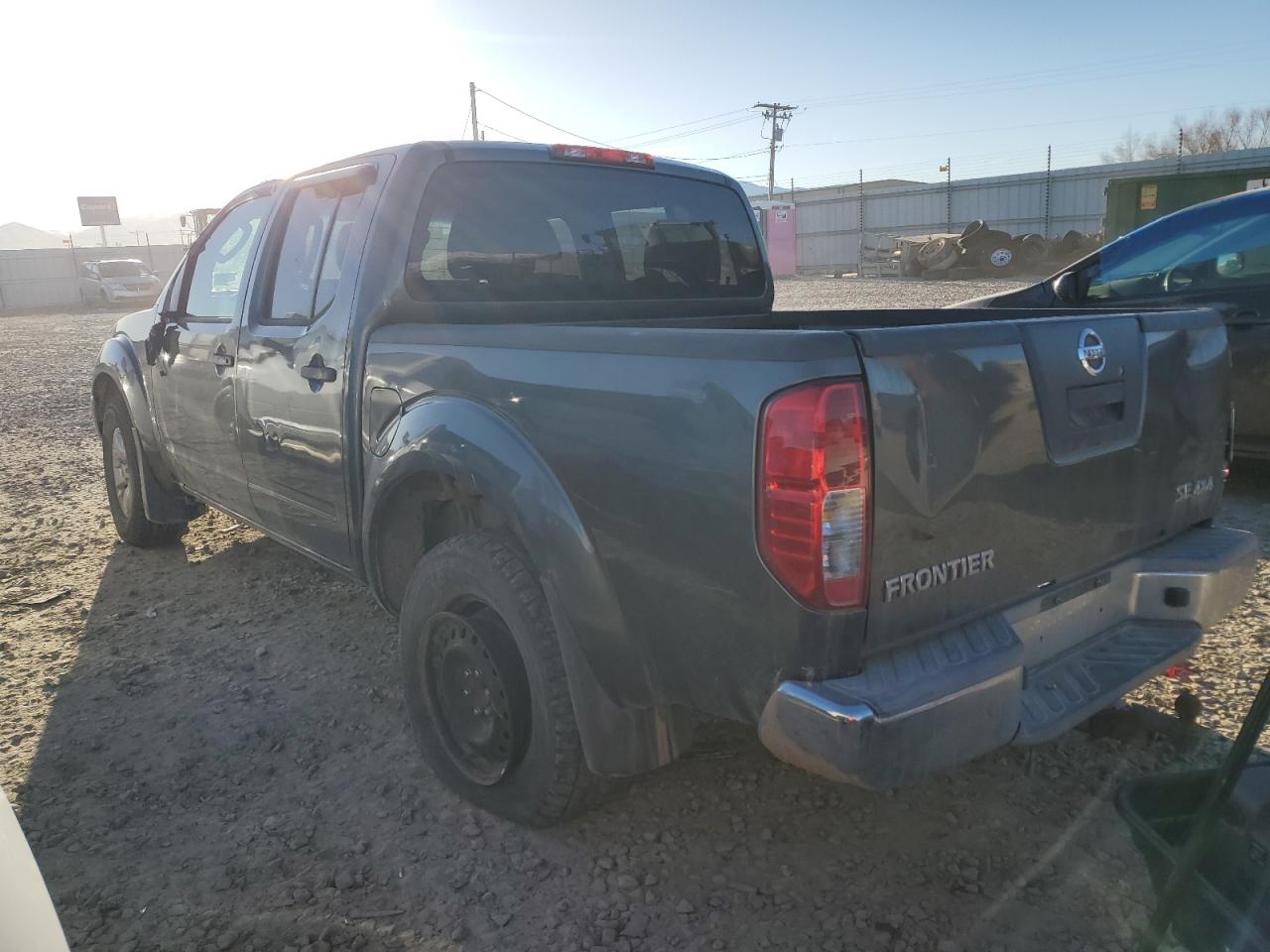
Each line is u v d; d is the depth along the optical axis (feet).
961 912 8.26
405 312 10.76
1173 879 6.80
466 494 9.94
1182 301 19.86
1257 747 10.23
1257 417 19.30
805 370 6.70
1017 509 7.82
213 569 17.29
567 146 12.28
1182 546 9.51
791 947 7.95
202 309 14.85
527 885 8.79
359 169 11.36
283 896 8.71
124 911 8.54
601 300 12.42
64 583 16.89
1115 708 10.94
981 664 7.18
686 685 7.77
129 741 11.46
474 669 9.51
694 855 9.12
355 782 10.50
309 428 11.69
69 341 72.64
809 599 6.77
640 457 7.64
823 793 10.01
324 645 13.96
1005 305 21.95
